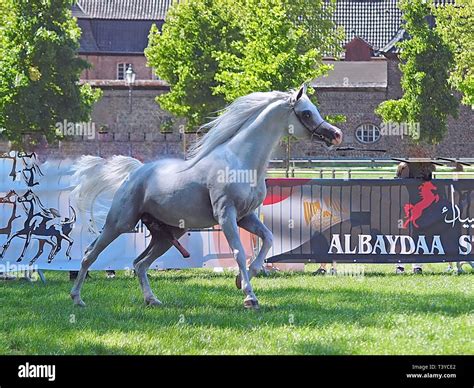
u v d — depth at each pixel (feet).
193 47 228.63
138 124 282.56
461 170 97.40
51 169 55.83
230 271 57.82
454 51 229.86
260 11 152.25
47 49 192.54
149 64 234.17
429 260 56.59
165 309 41.29
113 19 353.92
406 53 232.32
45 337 35.12
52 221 55.88
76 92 198.29
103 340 34.40
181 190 41.32
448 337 34.04
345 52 310.65
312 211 56.85
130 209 42.63
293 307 41.39
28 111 189.37
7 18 193.47
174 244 43.24
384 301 43.09
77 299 43.29
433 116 230.89
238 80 150.71
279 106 40.57
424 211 56.49
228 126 41.16
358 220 56.70
